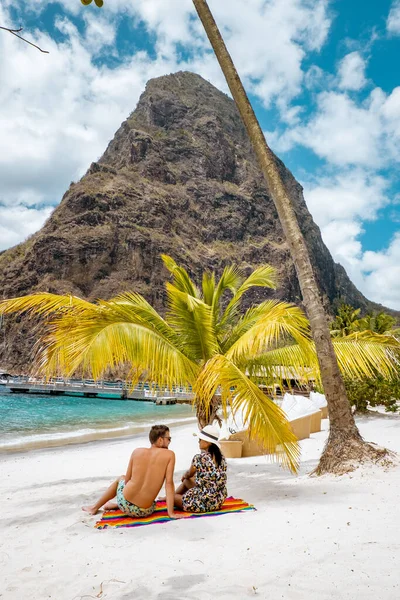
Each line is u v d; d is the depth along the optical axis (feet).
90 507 18.31
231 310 31.71
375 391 60.34
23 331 313.73
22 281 372.17
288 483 22.26
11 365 304.91
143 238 400.67
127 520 15.70
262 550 11.94
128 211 425.28
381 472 20.57
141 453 16.56
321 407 65.77
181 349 25.96
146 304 27.50
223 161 556.10
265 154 26.66
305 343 21.71
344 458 21.85
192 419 97.55
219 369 19.13
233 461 32.83
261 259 476.95
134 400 165.37
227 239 488.02
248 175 565.12
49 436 63.67
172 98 602.44
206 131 570.05
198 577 10.41
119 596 9.64
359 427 49.96
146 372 22.56
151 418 99.71
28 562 12.21
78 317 20.57
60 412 110.83
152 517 15.99
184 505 16.79
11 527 16.28
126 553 12.38
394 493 17.51
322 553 11.33
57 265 376.27
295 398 47.73
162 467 16.38
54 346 19.74
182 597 9.36
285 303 22.90
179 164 531.50
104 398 169.17
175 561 11.54
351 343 25.94
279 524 14.37
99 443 53.42
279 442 18.79
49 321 20.44
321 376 23.52
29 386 179.63
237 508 16.98
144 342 21.94
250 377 25.79
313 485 20.59
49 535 14.73
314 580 9.73
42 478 29.58
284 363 25.59
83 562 11.91
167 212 451.53
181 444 47.44
